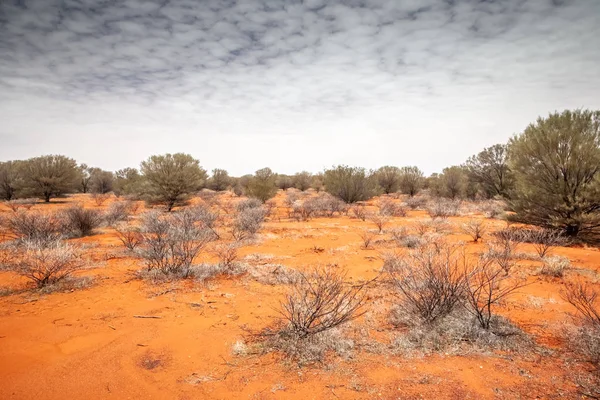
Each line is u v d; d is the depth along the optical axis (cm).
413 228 1445
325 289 538
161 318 524
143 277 735
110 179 4181
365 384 351
